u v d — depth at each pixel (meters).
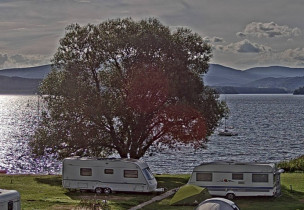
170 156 68.25
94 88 39.84
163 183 36.88
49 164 64.38
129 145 40.78
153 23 41.59
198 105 38.75
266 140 98.19
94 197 29.50
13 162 66.38
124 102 39.31
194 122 38.88
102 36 40.56
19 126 137.25
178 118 38.53
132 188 31.83
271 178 30.41
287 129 124.50
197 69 41.16
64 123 39.88
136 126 39.84
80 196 31.16
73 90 38.88
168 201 30.16
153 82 37.66
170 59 39.34
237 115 188.00
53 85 40.12
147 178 31.81
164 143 40.81
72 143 39.62
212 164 31.31
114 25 41.41
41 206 27.28
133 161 32.19
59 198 29.95
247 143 92.38
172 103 38.78
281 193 32.62
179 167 60.00
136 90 38.34
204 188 29.69
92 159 32.53
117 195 31.77
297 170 43.53
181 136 39.34
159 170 57.56
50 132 40.09
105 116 39.41
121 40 39.19
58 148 40.06
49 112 40.56
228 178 30.98
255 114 195.88
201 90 40.88
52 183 36.41
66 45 40.88
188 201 28.69
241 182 30.81
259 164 31.05
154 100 39.16
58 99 40.03
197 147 41.44
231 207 23.42
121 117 39.66
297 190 33.75
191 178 31.64
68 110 39.62
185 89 38.94
